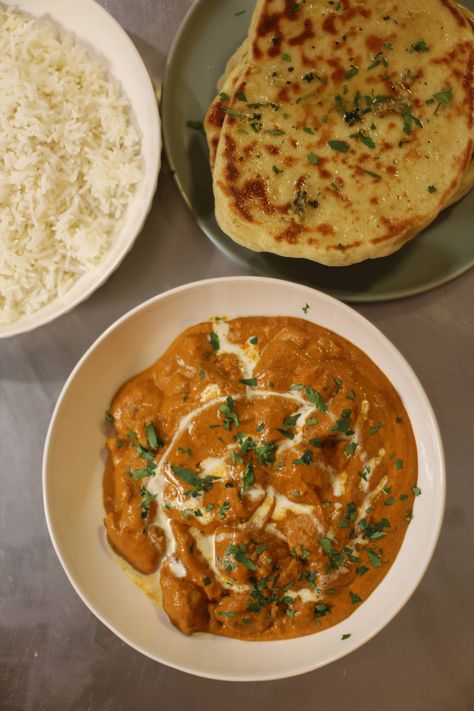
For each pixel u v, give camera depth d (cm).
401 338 56
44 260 54
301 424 50
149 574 52
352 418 50
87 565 52
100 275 53
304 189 49
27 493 58
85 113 53
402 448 51
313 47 49
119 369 54
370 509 50
